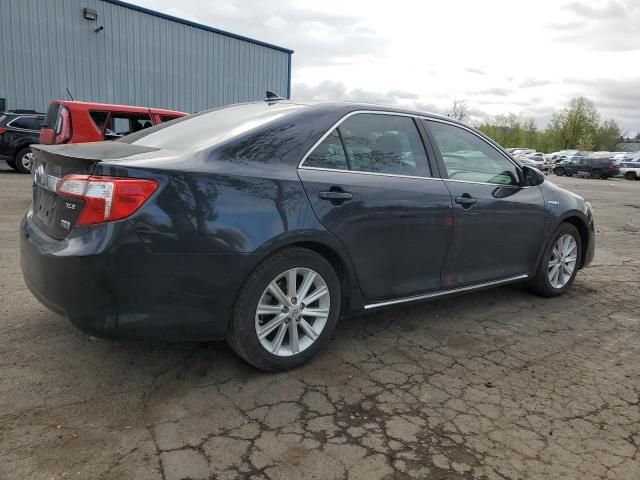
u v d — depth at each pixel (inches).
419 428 105.0
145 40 805.9
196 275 107.3
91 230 101.7
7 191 391.9
